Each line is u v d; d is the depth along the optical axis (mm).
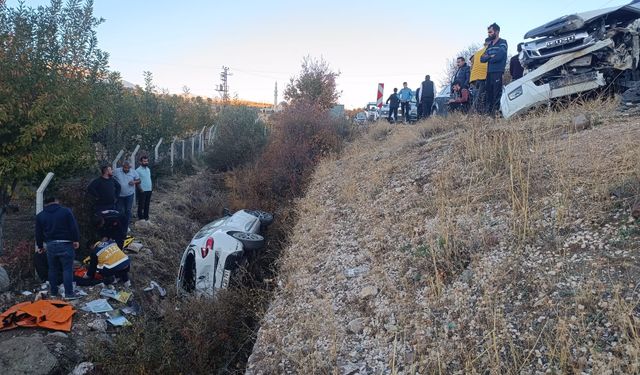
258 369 4109
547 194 4477
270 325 4855
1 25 7145
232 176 14609
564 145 5465
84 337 5648
